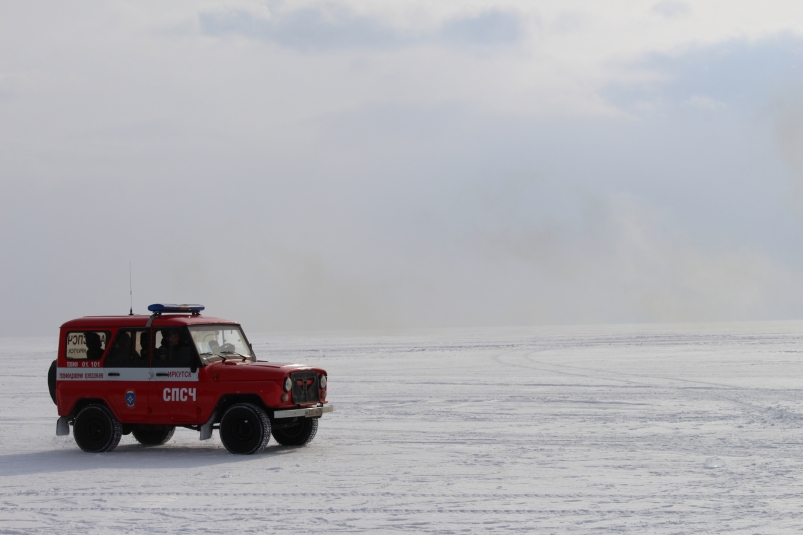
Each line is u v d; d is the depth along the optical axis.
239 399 15.76
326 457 14.88
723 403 22.83
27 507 11.05
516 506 10.62
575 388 28.92
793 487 11.55
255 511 10.57
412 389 30.30
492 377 35.84
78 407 16.50
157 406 15.82
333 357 64.88
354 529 9.56
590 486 11.83
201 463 14.48
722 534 9.13
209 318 16.66
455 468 13.50
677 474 12.65
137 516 10.42
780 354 51.28
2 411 25.53
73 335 16.50
